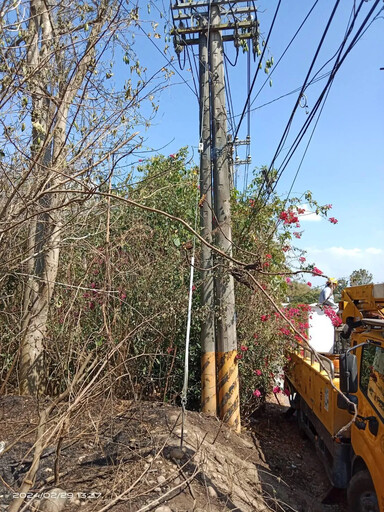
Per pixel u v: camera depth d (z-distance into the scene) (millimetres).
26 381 5645
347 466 5703
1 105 3859
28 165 4203
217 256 7004
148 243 6941
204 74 7496
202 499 4121
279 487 5648
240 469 5188
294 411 9555
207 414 6887
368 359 5242
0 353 5559
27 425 4797
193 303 7465
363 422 5055
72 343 4875
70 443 4305
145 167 7926
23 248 5094
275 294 8359
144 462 4371
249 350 7766
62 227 4617
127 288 5816
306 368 7824
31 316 5281
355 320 6152
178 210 7527
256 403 8180
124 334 5109
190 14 7609
